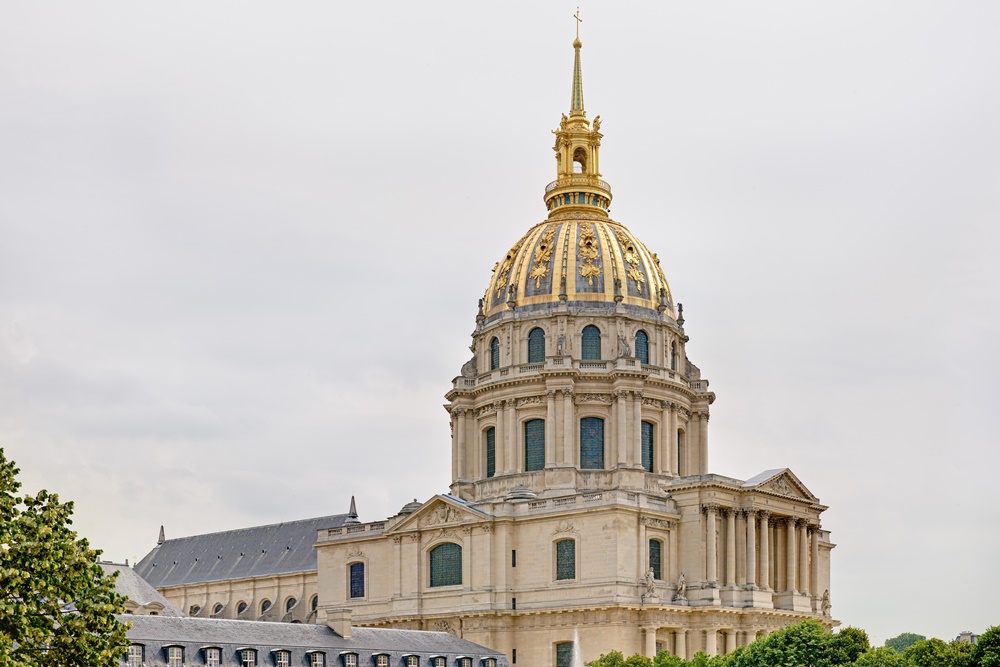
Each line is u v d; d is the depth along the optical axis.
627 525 162.75
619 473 180.50
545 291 190.50
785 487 177.38
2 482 73.62
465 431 193.00
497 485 185.12
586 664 155.00
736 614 166.38
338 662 139.25
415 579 176.88
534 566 168.12
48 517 72.56
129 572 192.88
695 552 167.50
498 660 156.50
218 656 129.75
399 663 144.88
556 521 167.00
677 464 189.38
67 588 72.00
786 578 175.88
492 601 168.12
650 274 196.00
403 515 181.50
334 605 187.12
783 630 143.88
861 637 139.38
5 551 69.50
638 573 162.62
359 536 186.12
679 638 163.25
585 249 192.38
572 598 163.25
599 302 188.75
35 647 71.69
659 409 187.25
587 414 184.12
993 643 128.88
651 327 190.75
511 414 186.38
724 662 143.50
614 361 185.00
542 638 165.12
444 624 172.75
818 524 183.25
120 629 74.81
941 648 137.38
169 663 125.44
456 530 174.12
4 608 67.12
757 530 172.38
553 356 183.88
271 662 133.88
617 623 158.88
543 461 184.50
